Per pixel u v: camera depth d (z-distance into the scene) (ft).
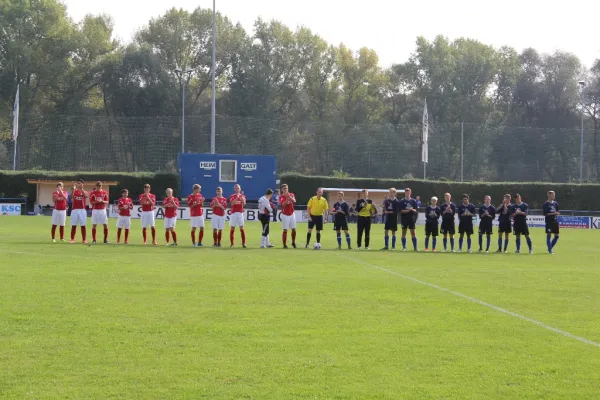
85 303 41.81
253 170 172.14
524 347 32.91
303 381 27.22
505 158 245.04
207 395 25.52
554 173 243.81
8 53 250.98
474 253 88.02
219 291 47.34
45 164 233.96
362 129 245.45
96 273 55.62
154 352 30.99
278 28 287.48
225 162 170.71
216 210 86.74
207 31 284.41
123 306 41.11
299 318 38.50
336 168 243.81
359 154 242.99
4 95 250.78
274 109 280.51
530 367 29.60
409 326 36.94
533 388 26.86
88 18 280.92
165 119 240.53
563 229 167.22
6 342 32.27
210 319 37.83
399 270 63.10
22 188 183.52
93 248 79.41
